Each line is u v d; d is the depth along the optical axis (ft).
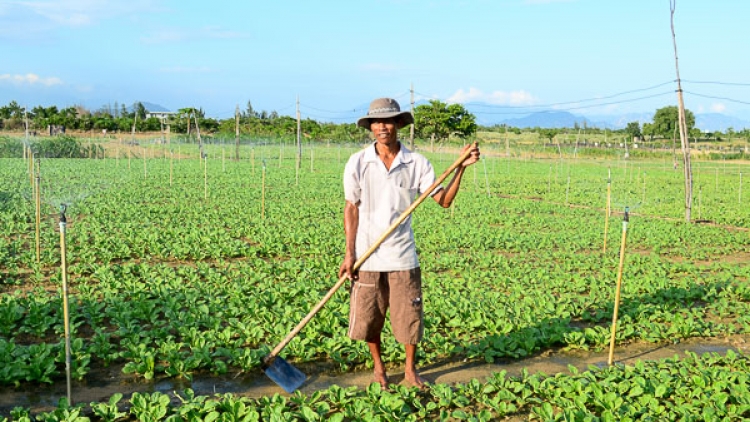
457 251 44.39
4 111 216.95
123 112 321.73
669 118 276.21
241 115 274.36
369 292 19.01
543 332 24.80
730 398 19.53
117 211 57.67
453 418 18.34
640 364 21.45
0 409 18.07
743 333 27.55
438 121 197.88
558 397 18.94
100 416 17.30
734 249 50.01
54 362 20.77
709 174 146.41
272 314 26.04
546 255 43.32
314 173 115.34
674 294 31.63
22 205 59.52
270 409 17.34
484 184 104.63
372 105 18.26
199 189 80.12
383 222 18.79
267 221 54.85
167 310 25.71
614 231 55.77
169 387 20.03
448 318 26.81
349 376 21.29
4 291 30.04
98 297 28.32
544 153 225.56
